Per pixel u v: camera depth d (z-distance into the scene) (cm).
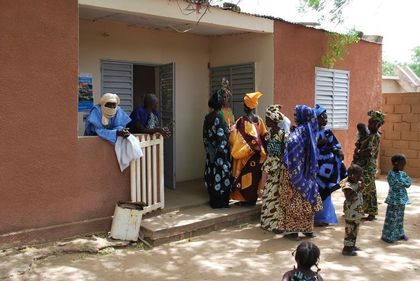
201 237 580
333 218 643
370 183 660
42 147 510
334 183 629
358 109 975
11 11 480
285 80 782
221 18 684
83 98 699
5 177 488
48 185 517
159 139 612
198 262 489
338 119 923
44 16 502
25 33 491
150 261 491
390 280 437
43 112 509
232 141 657
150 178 601
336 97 909
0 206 487
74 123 532
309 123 564
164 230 550
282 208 571
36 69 501
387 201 559
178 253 518
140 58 774
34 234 508
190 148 862
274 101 764
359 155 665
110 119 575
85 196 546
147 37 780
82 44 704
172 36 815
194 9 646
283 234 589
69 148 530
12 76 485
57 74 516
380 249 533
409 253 518
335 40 851
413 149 1052
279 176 599
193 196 709
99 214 559
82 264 477
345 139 946
